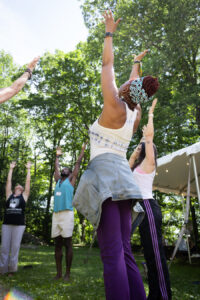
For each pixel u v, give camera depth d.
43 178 27.11
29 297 3.08
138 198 1.48
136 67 2.08
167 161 6.07
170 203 18.00
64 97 19.50
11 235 4.76
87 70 20.44
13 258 4.67
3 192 17.84
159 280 2.49
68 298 3.14
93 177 1.51
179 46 13.19
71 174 4.56
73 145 22.75
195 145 5.48
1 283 3.86
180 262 8.87
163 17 14.00
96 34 16.22
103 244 1.46
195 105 13.01
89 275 5.02
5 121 25.16
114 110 1.56
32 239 17.02
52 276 4.61
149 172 2.78
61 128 22.70
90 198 1.48
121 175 1.51
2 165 18.11
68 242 4.39
